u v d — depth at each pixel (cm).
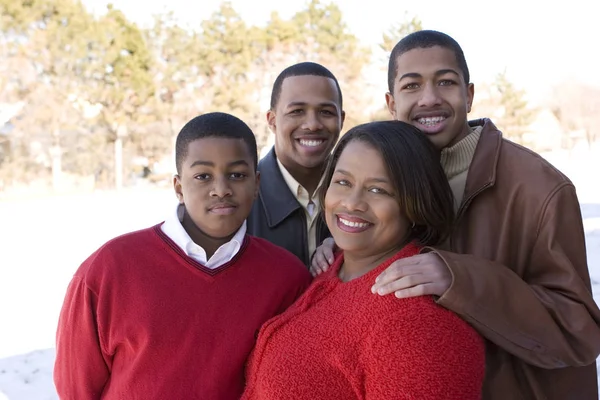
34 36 2366
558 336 162
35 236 1084
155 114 2623
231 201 178
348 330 148
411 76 204
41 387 432
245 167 179
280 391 152
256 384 163
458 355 136
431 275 148
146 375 170
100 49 2492
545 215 177
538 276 181
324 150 252
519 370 181
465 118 208
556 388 183
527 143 3456
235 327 176
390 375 136
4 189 2155
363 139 162
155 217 1309
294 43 2962
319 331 154
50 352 502
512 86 3509
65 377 178
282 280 187
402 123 168
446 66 200
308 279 196
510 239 184
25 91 2350
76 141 2428
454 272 147
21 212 1452
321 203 179
